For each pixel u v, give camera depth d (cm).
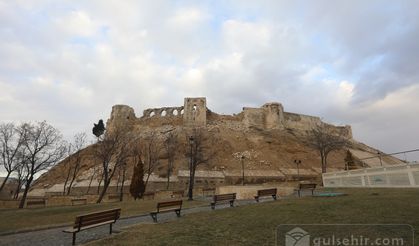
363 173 2788
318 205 1406
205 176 6750
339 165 8700
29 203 3216
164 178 6544
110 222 1073
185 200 2852
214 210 1638
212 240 874
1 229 1363
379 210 1126
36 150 3547
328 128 12781
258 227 1013
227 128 11000
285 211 1310
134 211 1892
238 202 2231
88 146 7850
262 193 2042
